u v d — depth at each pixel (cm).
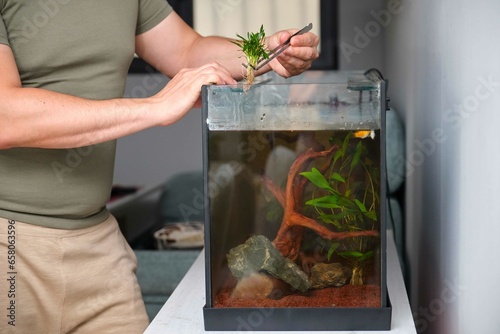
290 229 116
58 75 145
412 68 227
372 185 113
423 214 193
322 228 115
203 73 122
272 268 117
